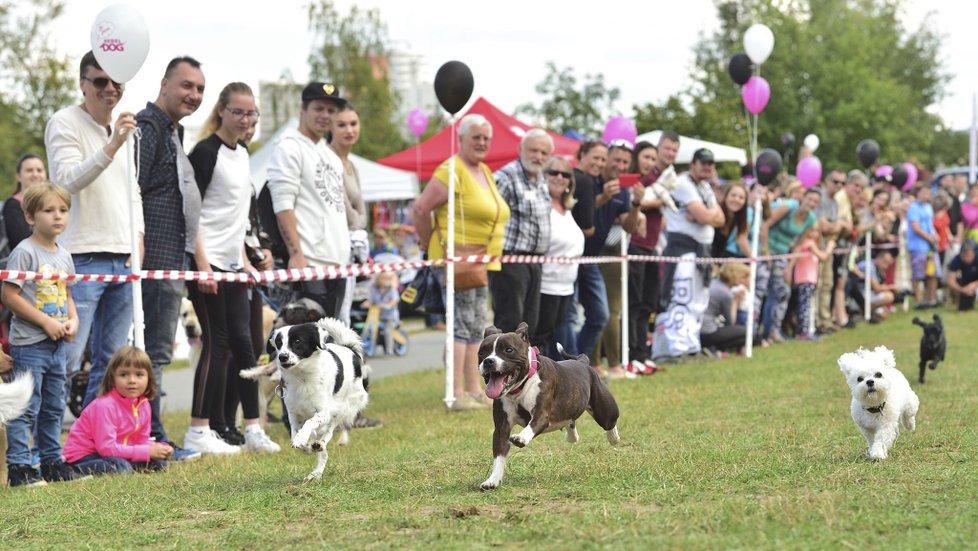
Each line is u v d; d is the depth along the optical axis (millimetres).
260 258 9672
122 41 7785
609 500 5539
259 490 6441
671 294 14422
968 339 15945
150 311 8469
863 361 6691
